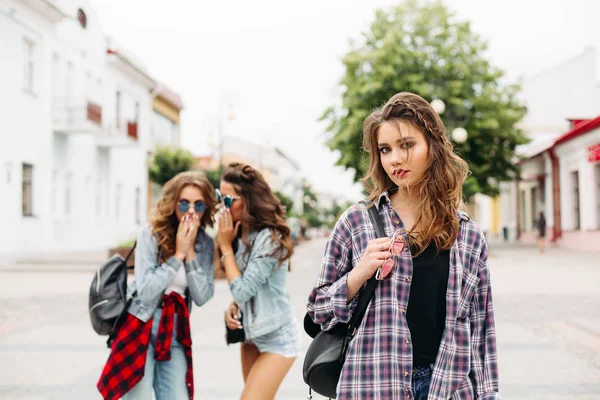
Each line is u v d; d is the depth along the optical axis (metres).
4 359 6.32
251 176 3.28
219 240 3.26
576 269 17.05
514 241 39.53
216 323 8.55
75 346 6.97
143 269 3.04
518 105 28.19
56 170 24.98
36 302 10.81
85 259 21.88
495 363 2.03
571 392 5.02
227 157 62.75
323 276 2.09
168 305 3.04
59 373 5.73
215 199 3.25
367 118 2.10
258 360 3.27
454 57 26.44
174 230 3.14
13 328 8.15
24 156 22.02
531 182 36.25
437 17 26.36
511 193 40.81
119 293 2.99
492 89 26.64
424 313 2.00
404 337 1.96
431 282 2.01
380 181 2.13
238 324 3.29
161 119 41.22
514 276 15.02
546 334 7.54
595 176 25.38
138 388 2.96
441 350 1.97
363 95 25.78
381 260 1.91
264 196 3.29
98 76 30.03
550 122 40.09
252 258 3.21
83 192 27.77
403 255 1.99
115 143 29.22
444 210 2.00
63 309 9.95
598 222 25.47
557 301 10.48
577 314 9.04
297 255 29.19
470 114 26.62
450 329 1.97
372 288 1.99
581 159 26.41
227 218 3.24
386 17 26.56
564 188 29.00
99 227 29.78
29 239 22.19
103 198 30.44
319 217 103.06
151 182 38.28
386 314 1.97
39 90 23.23
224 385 5.36
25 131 22.12
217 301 10.98
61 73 25.67
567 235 28.83
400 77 25.70
